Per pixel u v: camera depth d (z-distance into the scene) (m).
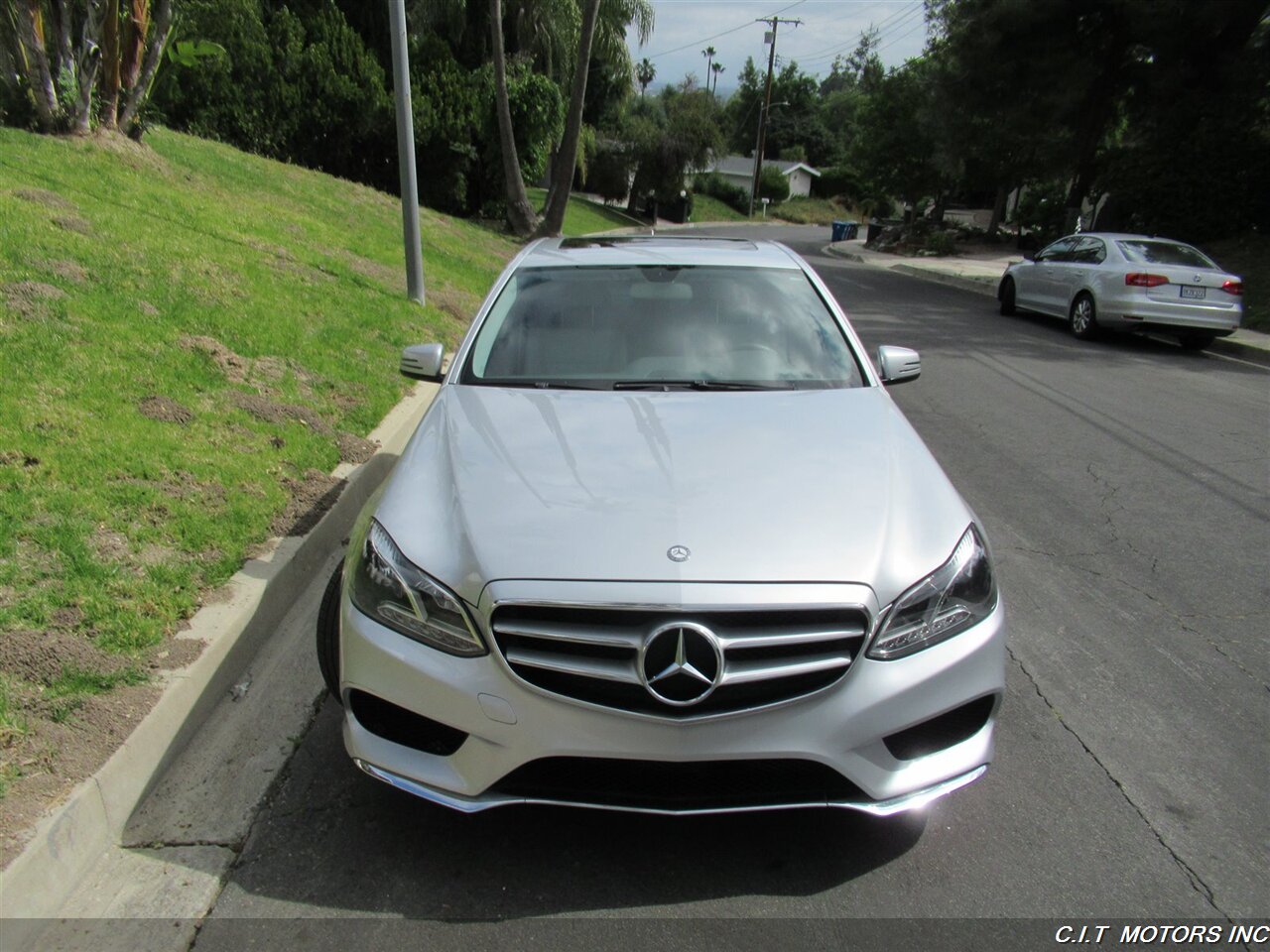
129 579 3.77
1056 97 24.59
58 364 5.40
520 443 3.27
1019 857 2.91
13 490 4.14
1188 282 12.46
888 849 2.93
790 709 2.59
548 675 2.60
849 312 15.91
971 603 2.84
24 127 10.36
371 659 2.74
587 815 3.04
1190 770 3.38
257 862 2.80
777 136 95.88
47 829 2.57
